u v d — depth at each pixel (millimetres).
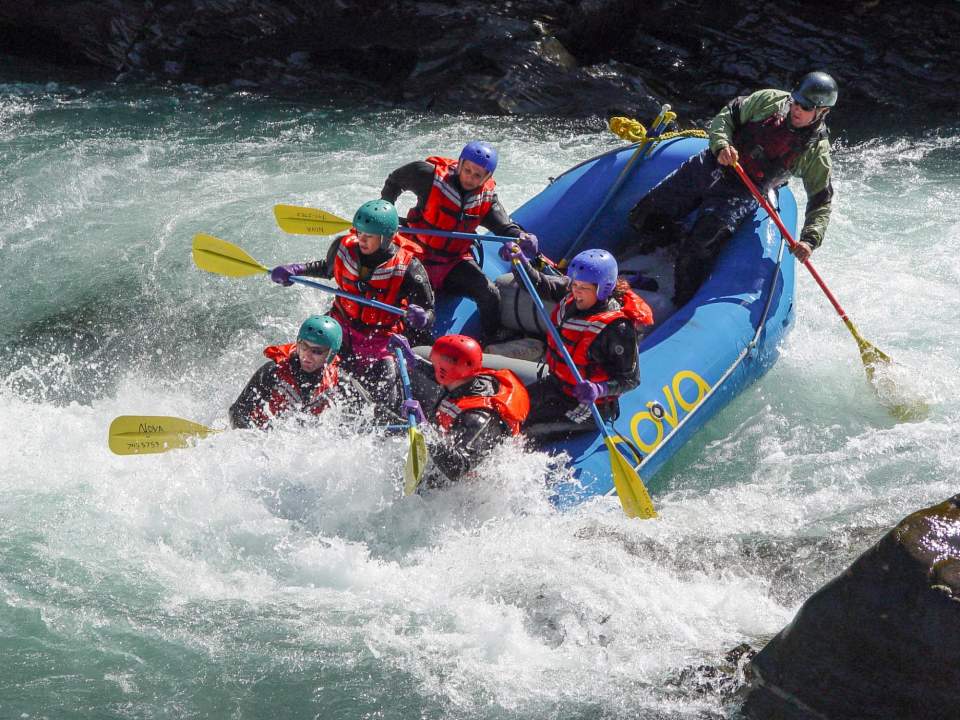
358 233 15906
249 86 34469
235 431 15430
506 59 34281
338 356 16625
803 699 10969
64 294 22953
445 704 12203
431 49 34562
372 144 30625
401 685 12453
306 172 28469
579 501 15023
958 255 25203
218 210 26172
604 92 34031
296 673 12609
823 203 19719
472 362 14336
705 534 15336
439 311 18094
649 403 16547
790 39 38156
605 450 15570
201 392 19359
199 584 14023
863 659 10398
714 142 19469
